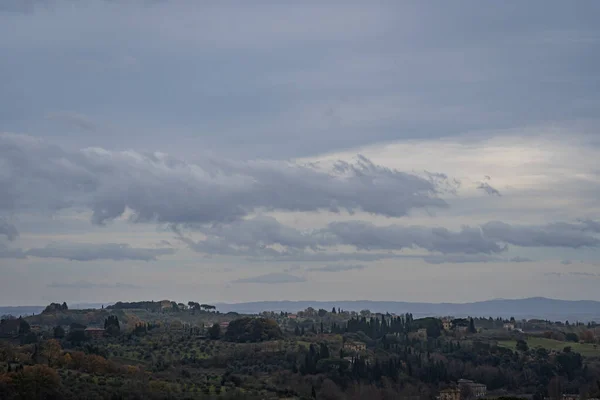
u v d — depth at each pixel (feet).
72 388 604.08
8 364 653.71
